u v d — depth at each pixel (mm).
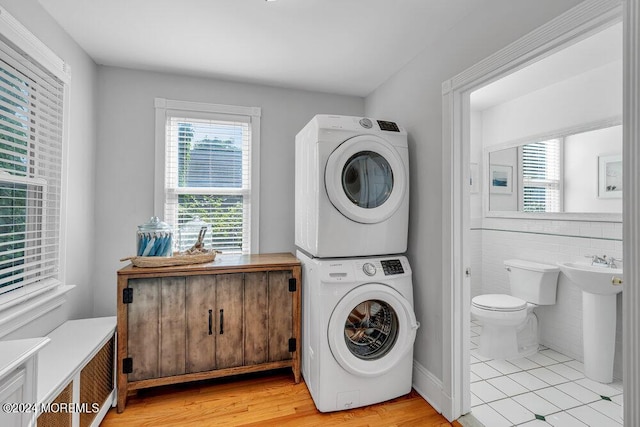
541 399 2086
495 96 3135
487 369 2502
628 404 915
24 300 1606
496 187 3396
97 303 2455
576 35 1255
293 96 2955
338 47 2197
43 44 1735
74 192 2133
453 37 1912
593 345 2312
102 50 2252
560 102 2773
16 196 1664
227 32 2025
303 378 2309
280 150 2922
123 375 1918
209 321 2084
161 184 2605
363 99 3168
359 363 1936
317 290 1973
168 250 2178
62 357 1553
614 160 2410
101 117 2473
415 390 2211
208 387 2201
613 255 2363
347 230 2037
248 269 2160
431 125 2100
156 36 2074
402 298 2010
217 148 2783
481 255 3566
